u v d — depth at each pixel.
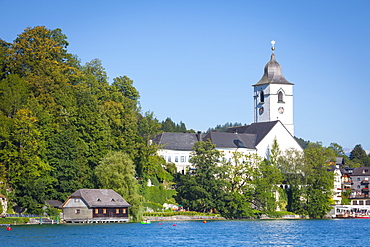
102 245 110.69
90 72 197.38
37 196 148.25
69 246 108.44
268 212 194.88
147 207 177.00
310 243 119.88
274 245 115.69
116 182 160.62
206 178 185.75
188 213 178.75
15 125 149.62
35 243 111.12
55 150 154.25
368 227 161.75
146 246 110.81
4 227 136.25
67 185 155.50
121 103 185.38
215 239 122.38
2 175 147.00
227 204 186.25
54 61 176.00
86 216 153.75
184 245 112.94
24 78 168.38
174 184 193.88
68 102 166.88
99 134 166.75
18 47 175.50
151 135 191.12
